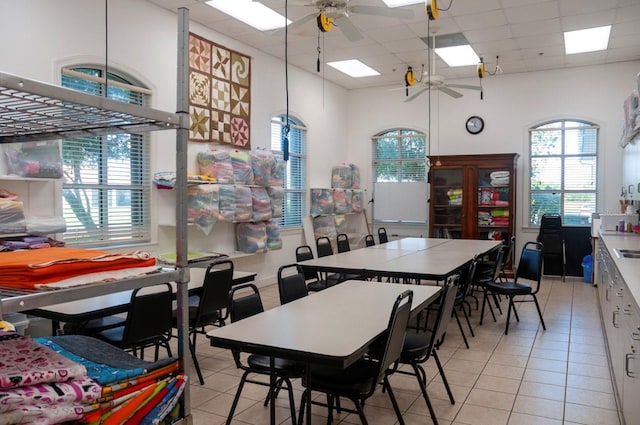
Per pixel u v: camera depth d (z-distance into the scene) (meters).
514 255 7.98
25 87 0.98
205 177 5.75
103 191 5.02
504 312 5.79
